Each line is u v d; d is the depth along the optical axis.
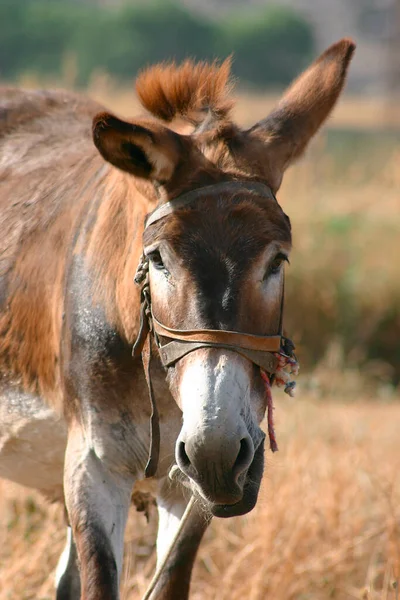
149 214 6.88
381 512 12.27
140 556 11.46
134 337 7.41
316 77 7.66
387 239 25.69
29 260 8.59
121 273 7.52
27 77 24.36
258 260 6.41
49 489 9.23
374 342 24.19
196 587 11.05
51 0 140.00
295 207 27.86
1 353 8.59
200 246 6.42
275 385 7.12
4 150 10.01
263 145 7.15
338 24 164.38
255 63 120.88
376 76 119.69
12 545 10.99
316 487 12.51
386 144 40.31
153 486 8.26
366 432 15.34
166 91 7.83
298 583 10.66
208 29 119.25
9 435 8.70
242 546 11.16
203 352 6.35
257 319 6.46
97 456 7.70
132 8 116.25
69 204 8.57
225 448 6.09
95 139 6.70
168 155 6.74
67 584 9.04
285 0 174.62
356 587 11.12
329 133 49.22
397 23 76.25
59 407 8.22
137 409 7.64
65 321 7.90
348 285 24.28
